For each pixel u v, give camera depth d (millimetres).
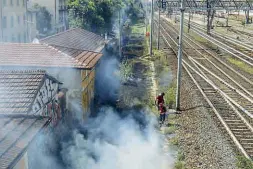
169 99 20703
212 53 36531
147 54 38344
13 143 8523
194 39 48500
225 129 16141
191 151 14180
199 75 26484
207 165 12875
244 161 12852
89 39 28156
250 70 28312
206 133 15430
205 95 21016
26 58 17719
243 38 47375
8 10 42656
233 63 31109
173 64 31812
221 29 59969
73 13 47062
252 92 22016
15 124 9688
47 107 14156
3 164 7516
